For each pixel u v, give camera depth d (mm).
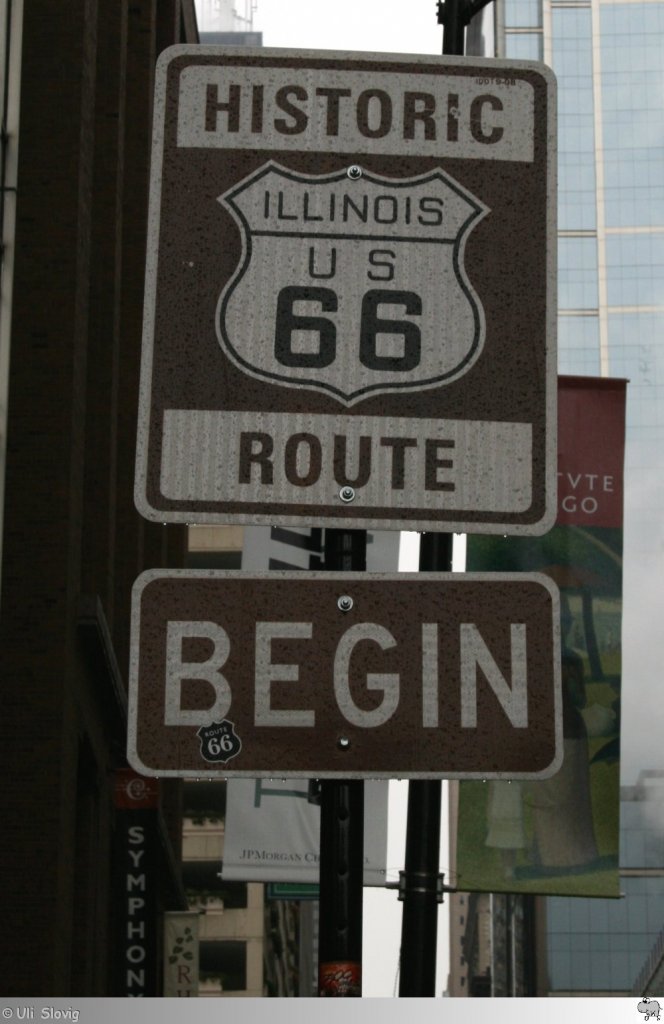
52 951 21406
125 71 32156
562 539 18688
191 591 6258
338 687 6203
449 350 6520
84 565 27031
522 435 6480
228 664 6207
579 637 18469
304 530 20484
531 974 156625
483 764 6160
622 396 19203
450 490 6426
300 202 6594
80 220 24844
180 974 40219
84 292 25438
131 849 29953
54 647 22656
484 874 17719
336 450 6422
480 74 6758
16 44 18344
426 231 6605
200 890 92875
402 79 6734
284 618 6250
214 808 94000
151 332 6465
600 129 162375
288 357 6469
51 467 23391
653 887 151250
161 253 6523
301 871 21844
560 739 6184
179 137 6625
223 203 6570
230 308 6496
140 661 6203
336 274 6543
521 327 6551
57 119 24984
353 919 6336
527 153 6695
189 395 6426
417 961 11695
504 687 6215
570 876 17656
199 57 6695
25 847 21766
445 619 6266
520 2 165250
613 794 17953
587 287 158250
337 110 6688
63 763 22391
